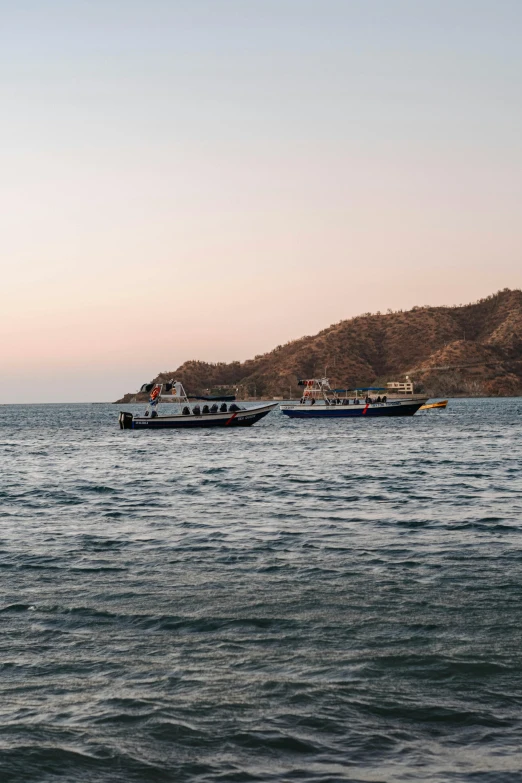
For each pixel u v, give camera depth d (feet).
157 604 45.34
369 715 29.66
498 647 36.86
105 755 26.71
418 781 24.66
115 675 33.88
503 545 62.03
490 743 27.22
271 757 26.50
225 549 62.28
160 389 316.19
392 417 433.89
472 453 166.91
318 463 146.72
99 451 197.16
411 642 37.78
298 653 36.47
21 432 329.72
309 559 57.82
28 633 39.93
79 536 69.41
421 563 55.72
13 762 26.16
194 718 29.53
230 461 155.63
